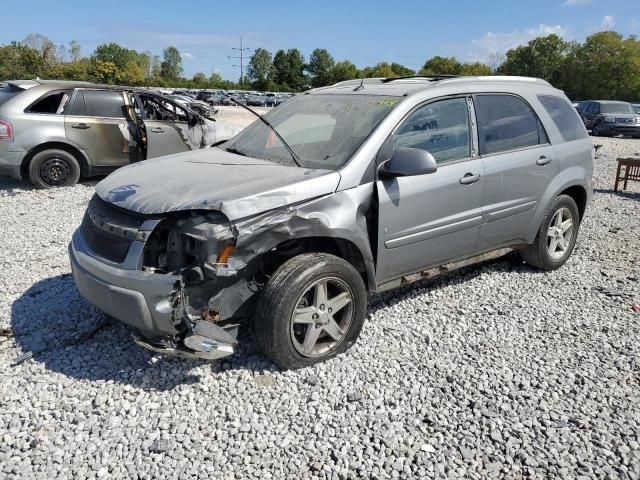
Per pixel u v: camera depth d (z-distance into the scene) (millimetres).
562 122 5414
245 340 3979
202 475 2748
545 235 5324
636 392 3553
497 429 3174
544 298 4977
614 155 16422
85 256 3578
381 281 4113
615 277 5562
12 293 4801
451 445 3029
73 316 4352
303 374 3607
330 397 3387
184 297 3240
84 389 3420
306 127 4426
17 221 7102
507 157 4770
